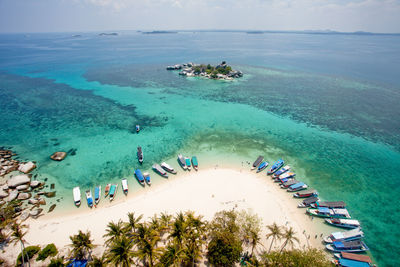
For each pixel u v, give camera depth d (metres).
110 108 107.19
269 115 103.00
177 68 195.50
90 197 52.69
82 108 106.44
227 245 36.47
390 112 107.69
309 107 113.25
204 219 47.66
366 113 106.56
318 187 59.09
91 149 73.62
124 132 84.94
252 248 39.44
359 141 82.19
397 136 85.88
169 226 42.69
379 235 45.94
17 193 53.19
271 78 169.62
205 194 55.25
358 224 46.69
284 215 49.88
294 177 62.50
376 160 71.25
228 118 98.81
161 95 127.25
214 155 71.81
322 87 147.12
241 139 82.00
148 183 58.34
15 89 131.12
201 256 39.31
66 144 76.06
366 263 38.88
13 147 73.50
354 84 154.12
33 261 38.50
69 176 61.12
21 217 47.19
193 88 142.00
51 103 111.56
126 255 32.88
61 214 49.06
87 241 37.94
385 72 192.25
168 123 92.88
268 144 79.19
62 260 36.44
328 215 49.31
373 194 57.16
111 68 196.50
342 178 62.69
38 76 162.62
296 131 88.94
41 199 52.38
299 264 33.94
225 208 51.12
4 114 97.50
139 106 110.38
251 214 49.38
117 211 50.06
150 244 34.09
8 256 39.22
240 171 64.25
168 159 69.25
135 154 71.50
